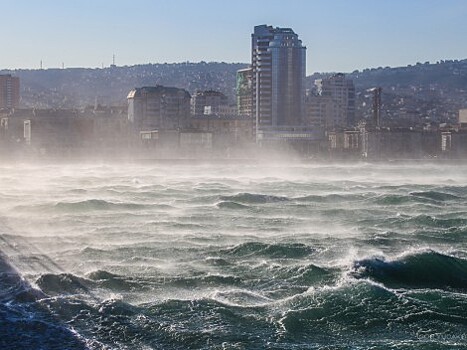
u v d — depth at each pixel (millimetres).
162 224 85750
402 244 73312
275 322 46344
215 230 81188
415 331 45219
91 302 50031
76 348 41938
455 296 51688
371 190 143375
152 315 47531
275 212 99438
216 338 43594
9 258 64062
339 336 44469
